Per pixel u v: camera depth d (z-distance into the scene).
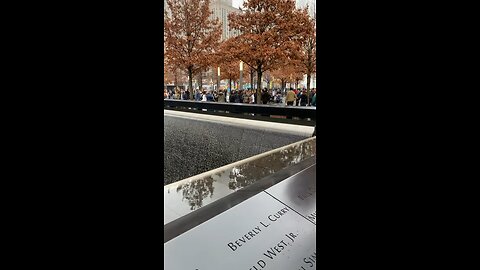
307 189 3.55
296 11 18.41
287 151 5.72
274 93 26.98
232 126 8.60
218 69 24.50
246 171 4.30
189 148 9.30
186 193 3.37
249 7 18.53
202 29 25.45
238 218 2.83
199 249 2.42
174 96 30.55
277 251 2.57
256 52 18.47
